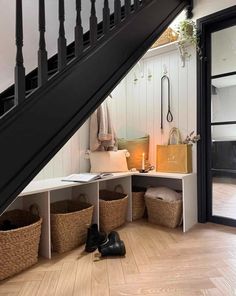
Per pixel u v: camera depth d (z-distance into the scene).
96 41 1.47
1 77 2.17
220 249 2.06
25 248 1.79
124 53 1.67
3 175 1.06
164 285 1.56
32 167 1.15
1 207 1.05
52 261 1.92
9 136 1.08
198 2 2.66
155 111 3.12
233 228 2.53
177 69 2.90
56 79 1.26
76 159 2.81
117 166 2.88
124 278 1.65
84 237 2.25
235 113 2.53
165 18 2.13
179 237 2.34
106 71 1.53
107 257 1.98
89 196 2.50
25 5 2.27
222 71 2.60
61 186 2.08
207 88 2.68
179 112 2.89
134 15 1.77
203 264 1.81
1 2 2.14
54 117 1.24
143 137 3.16
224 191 2.62
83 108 1.38
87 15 2.56
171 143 2.94
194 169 2.76
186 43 2.73
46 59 1.21
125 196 2.79
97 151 2.92
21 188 1.11
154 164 3.10
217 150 2.65
